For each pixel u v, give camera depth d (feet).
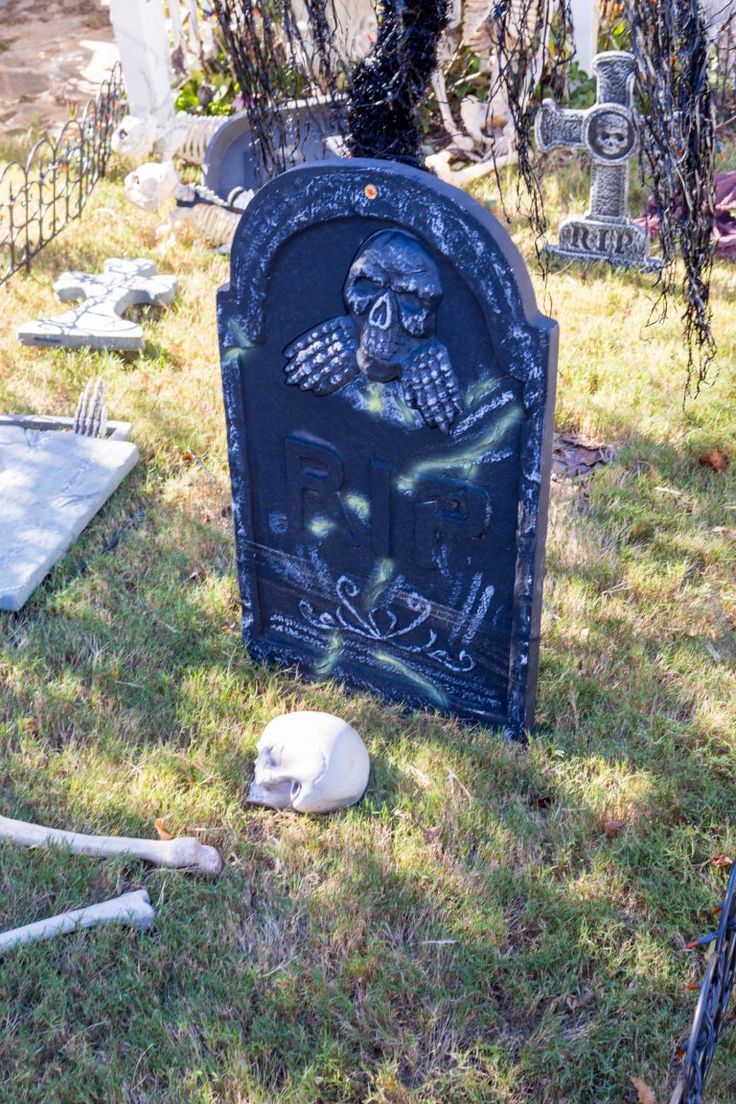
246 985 10.46
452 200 10.51
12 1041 9.97
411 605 13.30
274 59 13.03
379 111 12.23
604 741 13.28
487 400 11.44
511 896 11.44
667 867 11.73
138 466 18.48
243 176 26.66
